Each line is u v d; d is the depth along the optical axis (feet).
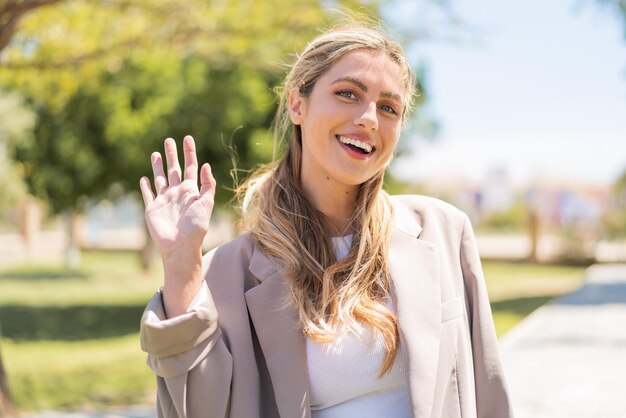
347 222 6.98
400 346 6.54
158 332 5.87
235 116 49.29
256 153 47.75
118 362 36.09
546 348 29.60
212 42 27.91
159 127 50.19
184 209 6.29
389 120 6.67
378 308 6.48
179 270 6.13
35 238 127.13
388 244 6.80
